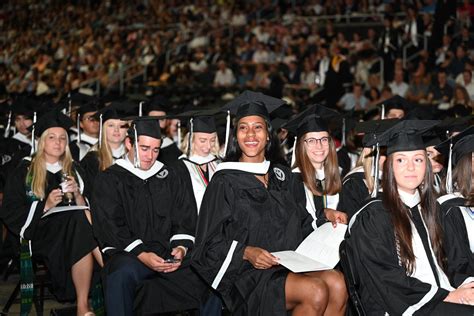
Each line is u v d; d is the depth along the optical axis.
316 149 4.92
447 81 13.05
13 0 27.11
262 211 4.29
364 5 18.12
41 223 5.31
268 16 19.52
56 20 25.36
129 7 23.94
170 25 20.92
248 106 4.43
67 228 5.19
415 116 6.93
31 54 23.08
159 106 8.18
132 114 6.35
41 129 5.50
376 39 16.64
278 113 6.79
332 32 16.69
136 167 4.96
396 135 3.85
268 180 4.43
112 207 4.79
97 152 6.06
